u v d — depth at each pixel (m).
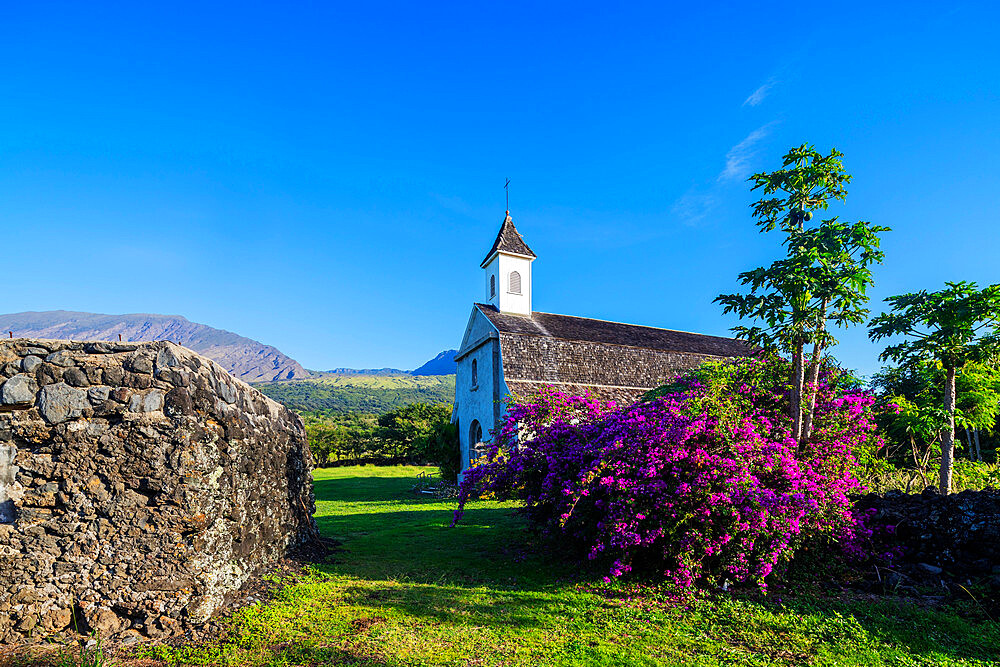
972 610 6.00
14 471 5.21
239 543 6.46
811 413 8.59
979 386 9.59
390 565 8.32
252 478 6.95
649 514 7.24
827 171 8.68
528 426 10.31
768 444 7.62
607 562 7.89
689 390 8.98
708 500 6.91
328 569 7.79
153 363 5.73
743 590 6.94
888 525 7.82
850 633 5.55
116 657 4.66
